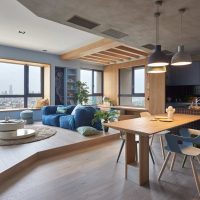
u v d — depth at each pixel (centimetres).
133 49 589
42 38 545
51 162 336
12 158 318
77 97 805
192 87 617
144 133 234
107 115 507
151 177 281
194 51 526
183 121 317
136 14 292
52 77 760
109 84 891
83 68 861
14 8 353
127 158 279
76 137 461
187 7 268
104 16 301
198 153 246
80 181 266
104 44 540
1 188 246
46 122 627
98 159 351
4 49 627
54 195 231
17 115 683
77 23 329
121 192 239
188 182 265
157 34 366
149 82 648
